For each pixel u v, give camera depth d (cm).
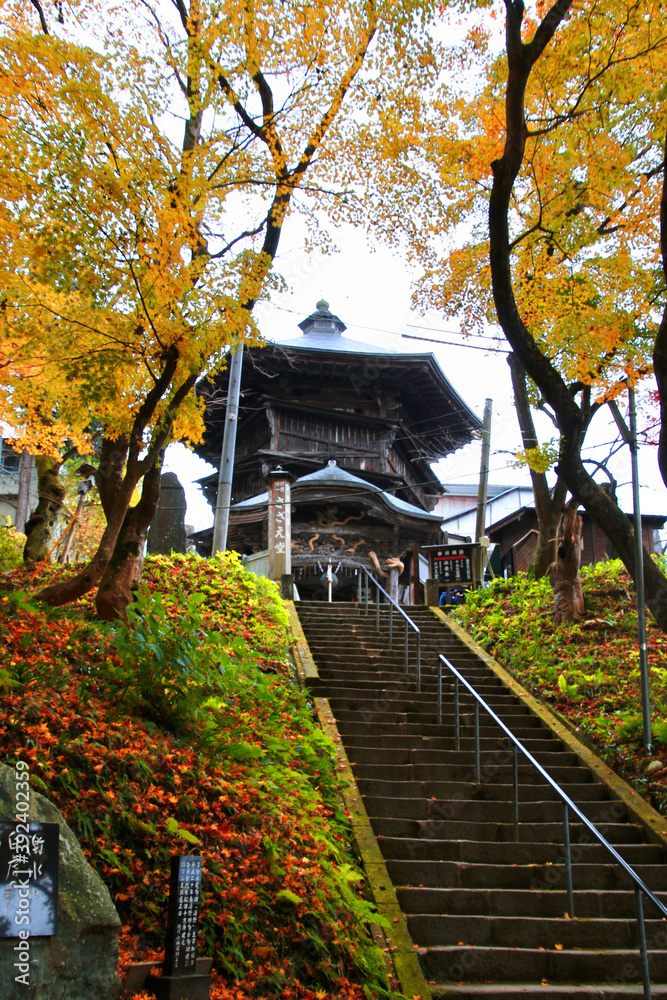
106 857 460
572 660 1233
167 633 665
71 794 491
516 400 1600
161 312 732
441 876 698
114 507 826
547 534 1645
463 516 3950
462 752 915
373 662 1230
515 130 791
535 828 777
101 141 673
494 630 1416
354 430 2983
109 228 688
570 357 964
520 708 1099
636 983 605
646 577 845
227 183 791
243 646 795
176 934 401
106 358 743
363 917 577
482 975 595
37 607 707
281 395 2880
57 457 1154
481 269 1098
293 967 500
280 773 690
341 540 2308
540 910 669
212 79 777
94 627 770
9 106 674
